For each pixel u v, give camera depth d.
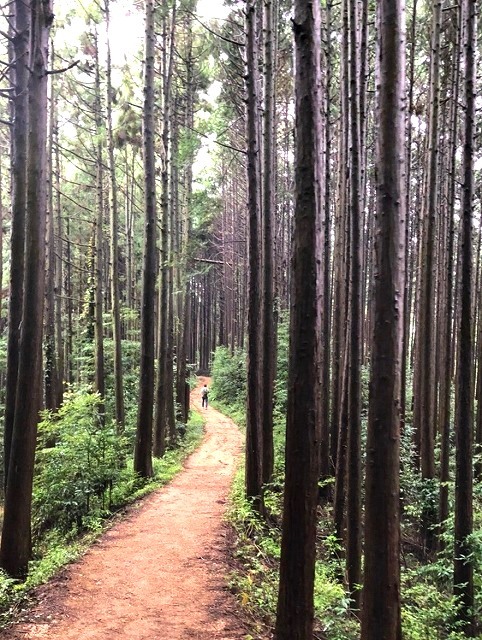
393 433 3.84
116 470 10.99
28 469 7.07
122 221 35.69
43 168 7.15
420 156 17.72
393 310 3.88
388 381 3.85
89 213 29.06
